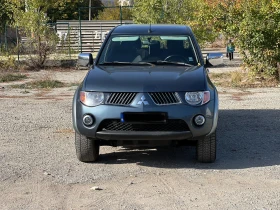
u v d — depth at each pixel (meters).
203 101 6.88
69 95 15.59
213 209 5.50
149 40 8.31
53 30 27.30
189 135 6.81
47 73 23.48
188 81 6.98
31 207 5.59
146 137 6.76
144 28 8.62
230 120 10.80
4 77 20.52
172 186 6.32
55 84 18.38
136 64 7.91
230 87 17.14
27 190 6.17
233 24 17.92
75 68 26.12
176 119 6.75
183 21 25.28
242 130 9.77
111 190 6.17
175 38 8.36
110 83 6.95
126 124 6.79
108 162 7.48
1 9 34.12
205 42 26.28
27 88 17.59
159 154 7.99
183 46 8.23
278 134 9.39
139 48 8.20
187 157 7.79
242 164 7.33
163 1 25.77
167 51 8.14
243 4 17.53
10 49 27.14
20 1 28.05
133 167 7.21
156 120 6.73
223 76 20.31
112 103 6.82
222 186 6.31
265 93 15.54
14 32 35.41
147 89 6.78
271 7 17.27
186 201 5.76
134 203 5.70
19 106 13.09
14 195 5.99
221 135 9.34
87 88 7.00
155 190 6.16
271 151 8.10
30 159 7.59
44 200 5.82
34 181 6.52
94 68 7.73
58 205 5.65
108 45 8.31
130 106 6.75
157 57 8.05
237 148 8.32
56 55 27.22
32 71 24.89
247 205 5.61
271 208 5.51
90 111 6.87
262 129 9.86
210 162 7.38
